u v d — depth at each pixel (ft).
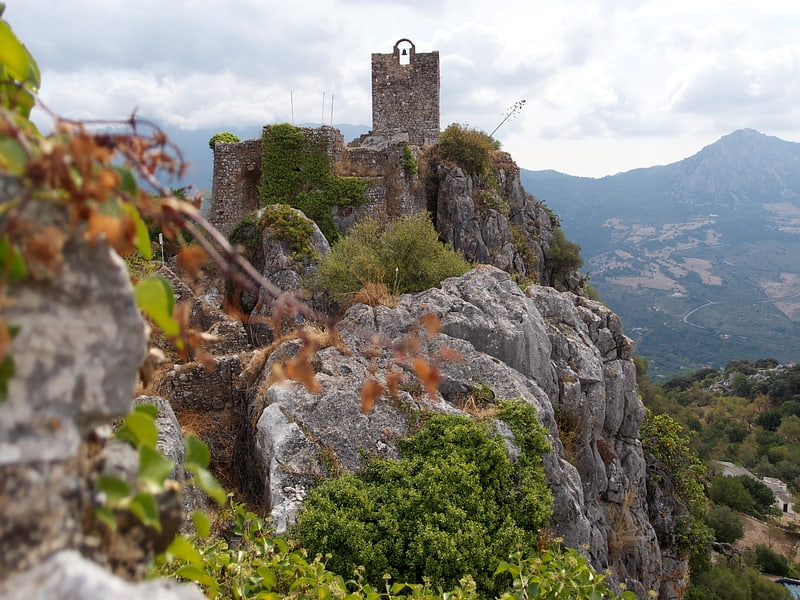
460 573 27.58
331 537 27.78
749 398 369.50
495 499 31.89
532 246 119.75
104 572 6.15
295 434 34.14
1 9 8.81
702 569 100.73
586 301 59.36
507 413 36.55
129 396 6.82
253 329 64.28
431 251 60.03
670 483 67.46
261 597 19.12
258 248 78.33
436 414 35.40
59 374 6.39
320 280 61.52
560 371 48.62
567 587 22.45
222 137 102.89
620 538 49.55
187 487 28.66
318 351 40.63
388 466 32.12
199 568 15.05
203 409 44.60
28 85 8.79
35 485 6.21
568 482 38.91
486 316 45.68
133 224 6.69
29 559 6.16
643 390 132.05
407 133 120.98
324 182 96.53
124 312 6.74
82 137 6.28
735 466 256.11
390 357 40.32
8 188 6.35
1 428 6.10
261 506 36.22
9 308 6.18
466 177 105.29
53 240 6.20
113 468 7.37
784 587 148.46
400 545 28.27
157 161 7.53
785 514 234.99
